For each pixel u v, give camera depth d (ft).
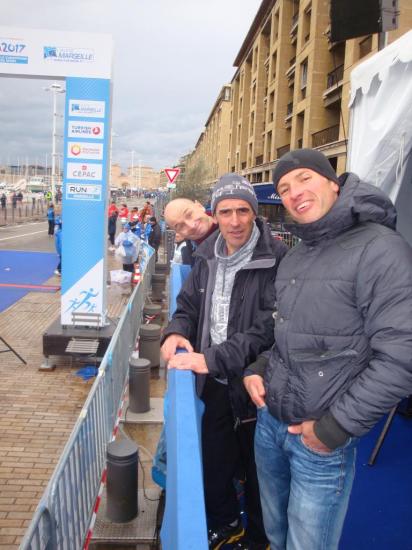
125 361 18.74
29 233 96.84
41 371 22.13
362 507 9.08
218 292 7.36
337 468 5.08
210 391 7.60
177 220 10.86
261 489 6.28
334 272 4.95
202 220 10.93
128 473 11.34
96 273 23.18
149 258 37.37
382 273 4.60
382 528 8.52
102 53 21.63
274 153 116.47
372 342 4.62
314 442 4.87
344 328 4.91
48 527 7.55
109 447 11.68
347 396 4.61
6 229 105.19
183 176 131.44
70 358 23.77
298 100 97.04
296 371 5.15
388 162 8.88
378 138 9.05
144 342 22.00
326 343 5.00
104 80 21.83
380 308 4.58
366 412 4.47
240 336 6.55
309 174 5.25
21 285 43.65
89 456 10.91
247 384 6.07
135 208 89.04
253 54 152.05
